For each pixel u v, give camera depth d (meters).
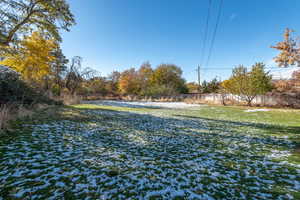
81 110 8.15
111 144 3.18
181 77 33.25
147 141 3.55
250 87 14.97
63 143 2.99
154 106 14.77
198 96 22.89
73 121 5.18
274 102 14.98
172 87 27.50
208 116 8.49
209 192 1.62
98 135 3.79
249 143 3.62
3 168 1.88
